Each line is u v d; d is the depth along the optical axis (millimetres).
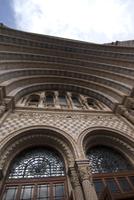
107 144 9820
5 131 8383
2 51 12773
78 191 6156
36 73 14859
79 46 16875
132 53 16688
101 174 7793
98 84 15445
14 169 7656
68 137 8719
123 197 5797
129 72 14719
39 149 8930
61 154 8562
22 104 11727
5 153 7547
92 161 8672
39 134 8977
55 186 7020
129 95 12398
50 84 15133
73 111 11711
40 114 10664
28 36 15000
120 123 11055
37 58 15336
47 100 13844
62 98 14703
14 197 6332
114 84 14688
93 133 9703
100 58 17000
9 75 12234
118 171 8172
